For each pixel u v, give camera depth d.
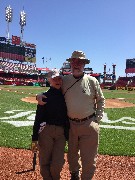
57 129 2.01
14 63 37.38
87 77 2.06
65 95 2.05
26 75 36.81
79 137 2.09
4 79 33.16
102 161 2.96
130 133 4.61
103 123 5.62
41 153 2.05
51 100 2.00
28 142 3.71
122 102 11.23
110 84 37.09
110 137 4.20
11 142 3.68
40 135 2.03
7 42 36.59
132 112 7.79
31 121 5.52
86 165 2.05
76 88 2.02
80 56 2.00
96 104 2.13
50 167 2.02
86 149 2.06
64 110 2.03
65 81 2.05
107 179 2.42
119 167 2.77
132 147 3.59
